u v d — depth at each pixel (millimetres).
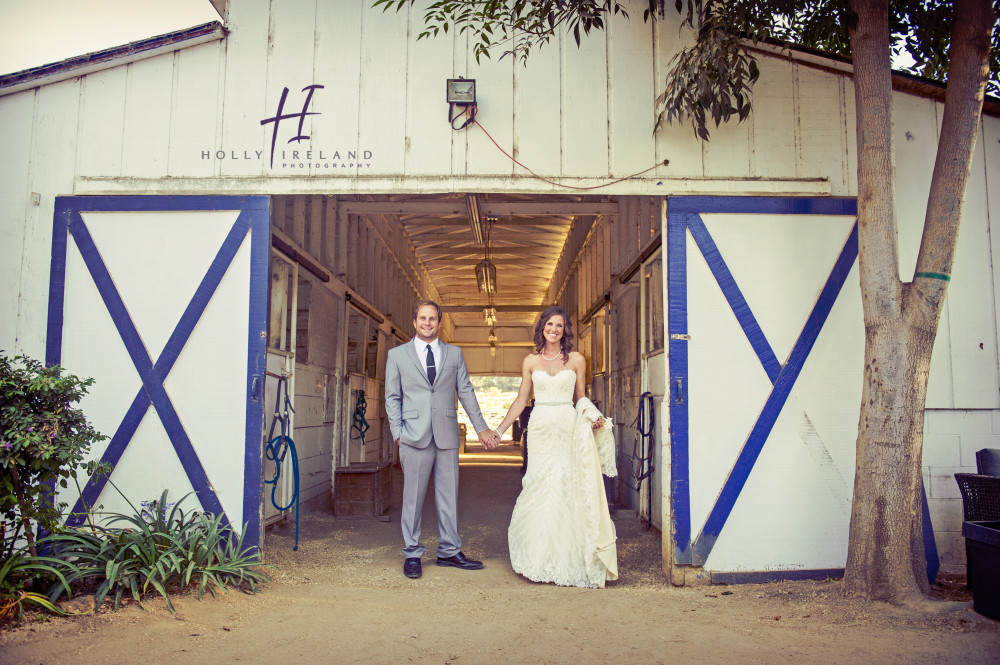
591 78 4270
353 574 4145
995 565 3039
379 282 10344
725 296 4148
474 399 4414
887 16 3746
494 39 4301
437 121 4246
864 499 3529
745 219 4199
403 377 4262
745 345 4125
